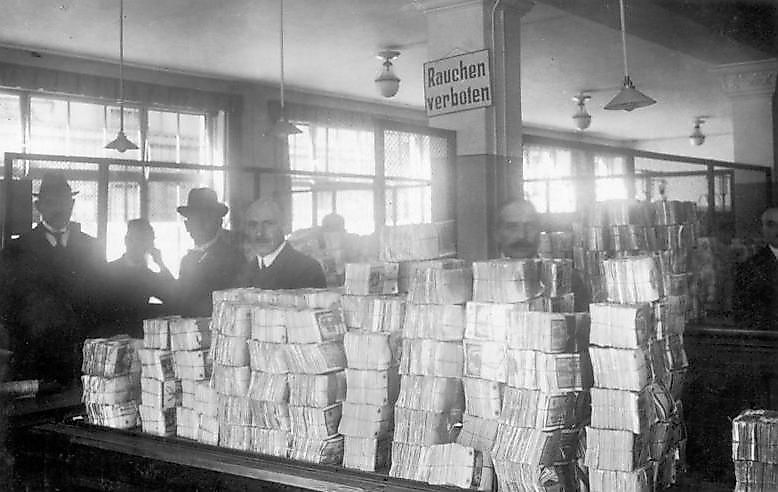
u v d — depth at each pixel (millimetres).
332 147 11422
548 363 2574
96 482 3529
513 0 5180
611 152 5176
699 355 4117
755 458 2562
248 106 10367
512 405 2652
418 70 9742
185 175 9695
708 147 14133
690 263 4766
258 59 9086
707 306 4684
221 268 4328
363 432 2959
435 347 2842
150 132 9562
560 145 5141
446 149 4562
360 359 2990
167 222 9359
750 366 3877
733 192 6449
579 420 2656
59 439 3660
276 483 2912
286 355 3096
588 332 2680
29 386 4195
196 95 9828
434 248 3322
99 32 7895
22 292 4668
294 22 7473
